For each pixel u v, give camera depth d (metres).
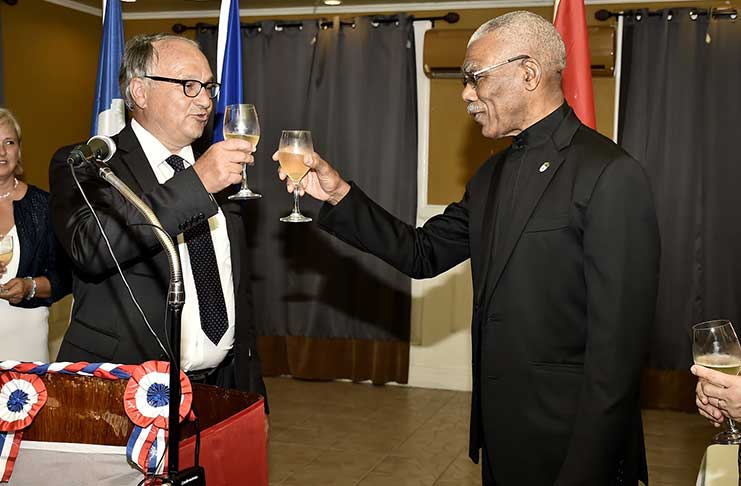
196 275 2.09
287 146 2.09
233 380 2.24
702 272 4.98
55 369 1.35
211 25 5.75
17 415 1.36
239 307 2.19
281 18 5.76
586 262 1.80
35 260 3.01
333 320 5.64
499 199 2.01
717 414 1.71
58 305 5.20
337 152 5.53
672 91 4.96
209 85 2.08
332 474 3.97
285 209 5.64
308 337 5.67
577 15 2.81
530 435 1.88
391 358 5.60
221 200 2.22
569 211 1.83
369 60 5.45
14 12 5.30
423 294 5.60
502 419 1.92
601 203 1.78
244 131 2.02
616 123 5.16
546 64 1.92
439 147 5.52
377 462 4.16
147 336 1.98
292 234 5.64
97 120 2.88
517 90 1.92
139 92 2.05
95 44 6.10
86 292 2.02
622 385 1.76
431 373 5.61
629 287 1.76
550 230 1.85
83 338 1.98
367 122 5.48
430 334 5.61
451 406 5.19
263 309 5.72
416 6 5.46
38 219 3.04
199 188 1.76
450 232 2.29
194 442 1.39
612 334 1.76
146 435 1.33
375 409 5.10
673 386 5.09
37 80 5.54
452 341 5.57
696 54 4.93
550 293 1.85
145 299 1.99
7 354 2.96
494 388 1.93
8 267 2.98
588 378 1.79
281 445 4.40
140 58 2.04
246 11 5.80
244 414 1.53
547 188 1.88
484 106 1.98
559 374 1.86
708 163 4.94
